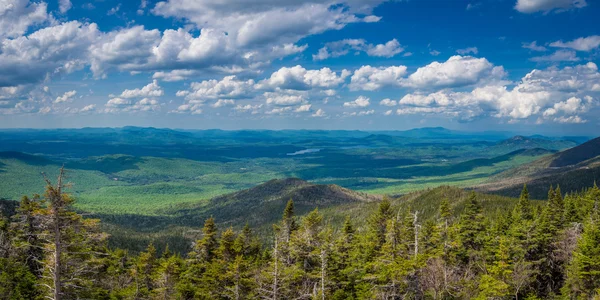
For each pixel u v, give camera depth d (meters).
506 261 51.94
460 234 60.69
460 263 58.59
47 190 32.53
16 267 47.34
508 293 47.94
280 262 48.47
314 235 56.97
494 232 62.69
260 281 47.88
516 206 89.06
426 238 58.28
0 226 53.53
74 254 36.41
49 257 36.34
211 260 61.22
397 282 45.34
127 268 69.00
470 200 64.19
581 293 48.91
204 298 54.78
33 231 45.91
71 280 36.06
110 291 57.44
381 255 53.81
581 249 49.81
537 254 57.81
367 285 50.38
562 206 74.81
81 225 34.50
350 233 62.88
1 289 45.47
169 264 56.62
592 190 81.12
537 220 61.22
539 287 56.62
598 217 63.84
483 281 47.25
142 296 58.31
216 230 62.44
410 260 46.19
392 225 53.44
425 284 46.22
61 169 33.44
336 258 54.56
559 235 59.31
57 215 32.94
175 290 57.19
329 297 50.97
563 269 56.72
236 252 58.97
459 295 47.22
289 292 50.34
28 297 45.72
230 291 53.56
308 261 56.56
